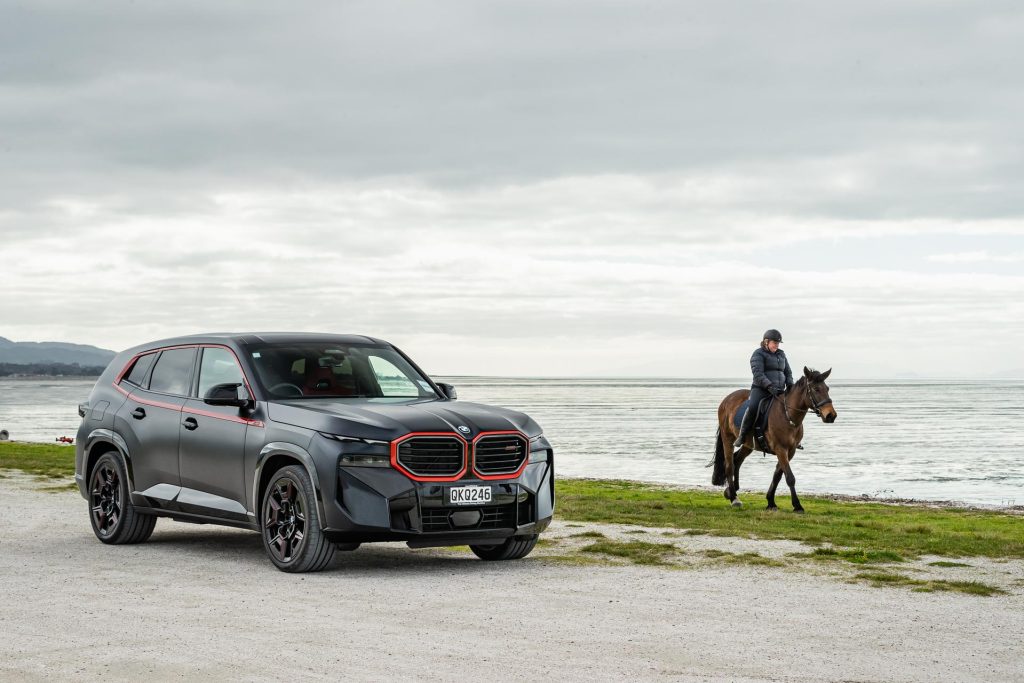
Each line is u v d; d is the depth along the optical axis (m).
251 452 9.83
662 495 21.59
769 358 18.20
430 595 8.29
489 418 9.79
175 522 13.88
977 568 10.20
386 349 11.27
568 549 11.22
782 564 10.16
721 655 6.31
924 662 6.20
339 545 9.41
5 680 5.68
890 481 34.09
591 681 5.70
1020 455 48.34
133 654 6.29
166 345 11.38
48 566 9.76
